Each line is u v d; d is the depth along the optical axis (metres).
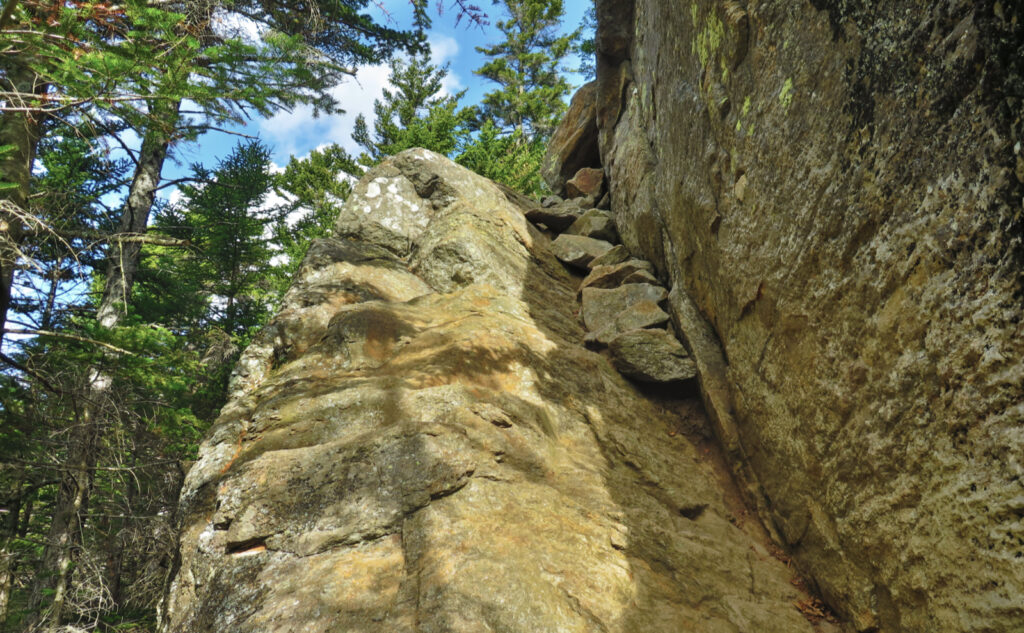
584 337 7.42
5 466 7.04
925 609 3.24
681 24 6.41
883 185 3.38
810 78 4.08
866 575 3.79
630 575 4.04
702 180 6.10
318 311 6.99
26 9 4.26
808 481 4.42
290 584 3.83
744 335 5.39
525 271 8.63
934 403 3.05
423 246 8.84
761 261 4.87
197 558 4.32
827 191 3.93
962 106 2.78
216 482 5.04
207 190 14.84
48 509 11.06
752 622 3.93
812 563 4.39
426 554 3.85
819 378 4.16
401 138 18.19
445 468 4.40
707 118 5.91
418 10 11.89
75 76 4.34
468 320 6.80
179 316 14.16
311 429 5.14
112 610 8.91
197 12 7.14
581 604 3.67
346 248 8.50
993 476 2.67
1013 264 2.53
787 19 4.37
